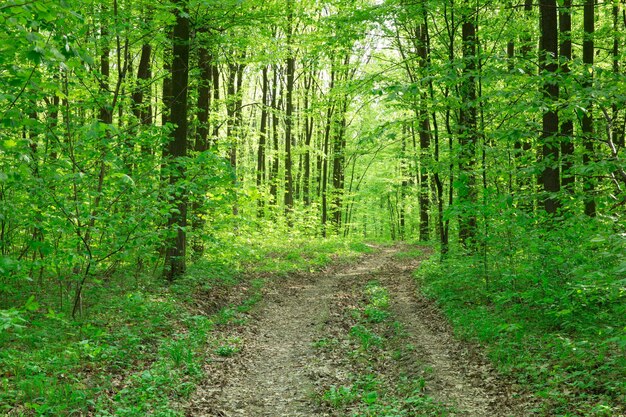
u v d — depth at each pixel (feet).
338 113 88.53
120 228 30.42
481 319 32.71
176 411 21.08
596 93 24.70
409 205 136.98
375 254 92.43
